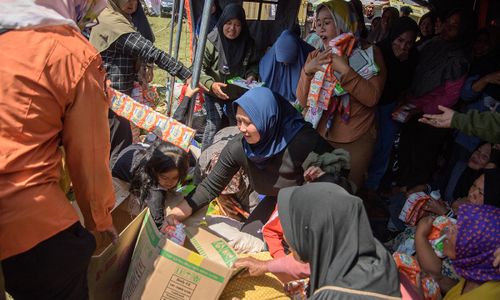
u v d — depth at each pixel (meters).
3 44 1.55
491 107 3.41
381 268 1.45
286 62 4.06
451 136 3.87
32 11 1.58
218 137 3.28
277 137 2.42
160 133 2.54
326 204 1.50
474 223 1.93
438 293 2.18
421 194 2.93
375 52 3.05
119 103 2.56
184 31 13.34
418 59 3.82
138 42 3.19
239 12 4.28
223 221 2.89
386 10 5.46
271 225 2.38
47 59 1.58
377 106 3.71
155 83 7.88
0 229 1.61
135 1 3.49
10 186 1.59
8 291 1.83
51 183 1.70
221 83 4.20
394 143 4.27
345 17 3.12
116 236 2.06
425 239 2.41
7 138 1.57
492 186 2.12
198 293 2.04
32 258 1.69
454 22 3.59
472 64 3.59
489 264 1.91
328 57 2.96
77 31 1.71
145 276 2.05
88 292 1.99
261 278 2.33
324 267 1.48
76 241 1.79
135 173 2.53
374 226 3.09
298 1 5.20
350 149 3.17
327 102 3.03
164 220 2.48
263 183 2.58
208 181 2.62
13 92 1.54
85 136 1.72
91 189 1.83
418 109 3.70
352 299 1.39
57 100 1.62
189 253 2.00
